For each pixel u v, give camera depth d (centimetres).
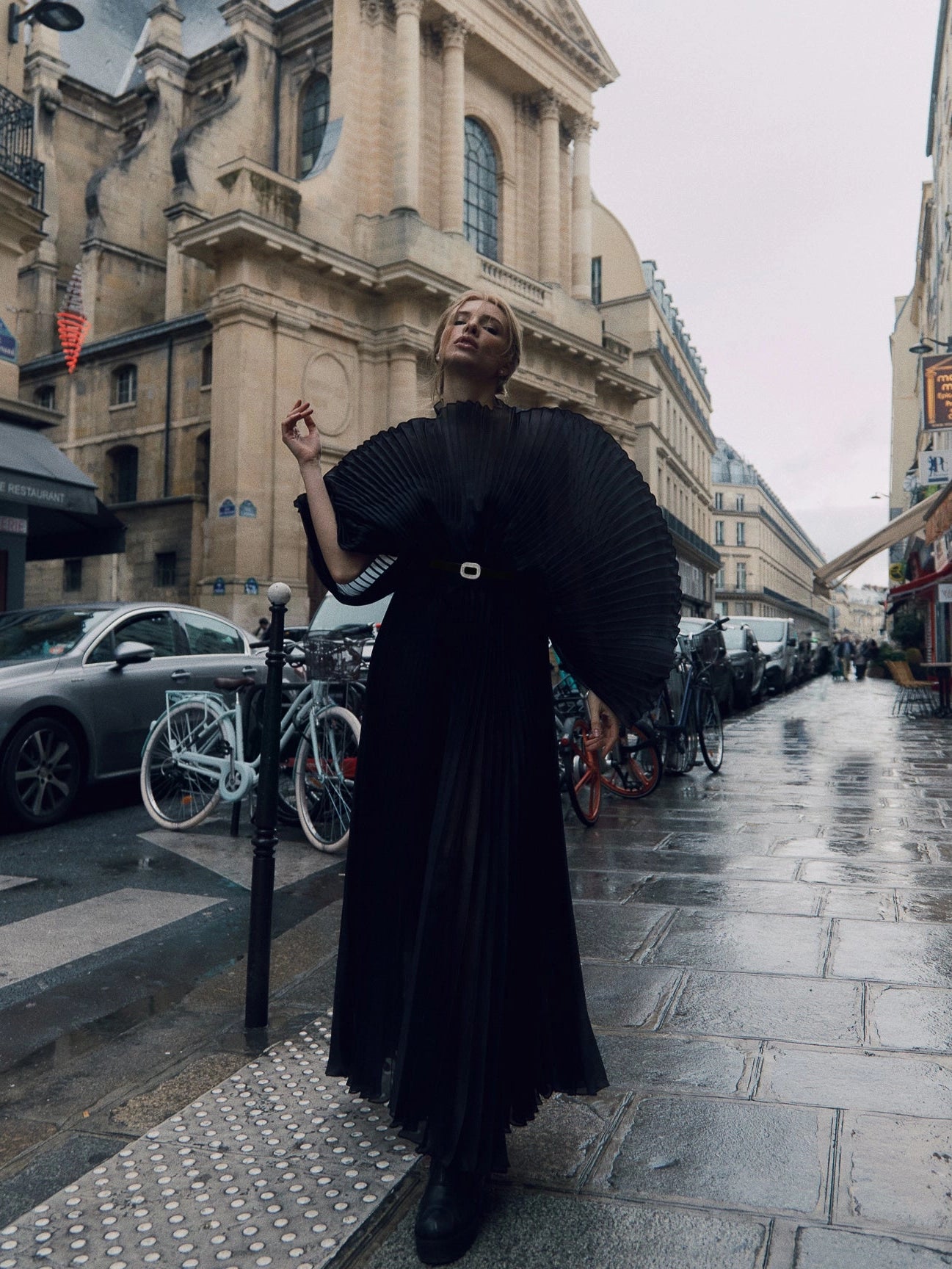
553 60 3077
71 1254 184
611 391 3253
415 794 209
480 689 205
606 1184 206
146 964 374
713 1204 198
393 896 212
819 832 618
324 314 2330
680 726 856
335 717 569
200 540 2333
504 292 2783
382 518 204
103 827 671
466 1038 192
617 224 4556
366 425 2433
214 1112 241
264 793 309
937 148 3391
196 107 3428
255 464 2180
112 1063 280
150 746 662
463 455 203
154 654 788
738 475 10075
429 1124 189
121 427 2770
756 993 324
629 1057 273
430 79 2745
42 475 1234
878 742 1227
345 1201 200
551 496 203
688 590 5209
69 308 2211
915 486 2752
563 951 213
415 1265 180
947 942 379
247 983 305
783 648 2536
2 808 654
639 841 593
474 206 2959
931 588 2341
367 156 2552
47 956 385
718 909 432
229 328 2198
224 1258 182
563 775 632
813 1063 268
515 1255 181
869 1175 208
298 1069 268
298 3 3153
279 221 2308
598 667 209
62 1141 233
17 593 1330
